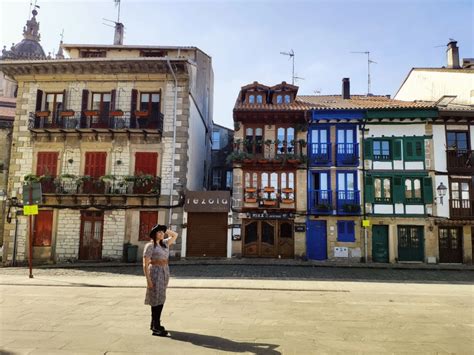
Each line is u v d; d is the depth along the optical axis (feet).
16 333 19.30
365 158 70.44
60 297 30.50
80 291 33.91
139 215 65.57
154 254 19.76
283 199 69.67
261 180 71.41
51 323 21.50
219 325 21.40
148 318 22.93
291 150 71.87
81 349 16.69
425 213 68.28
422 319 23.77
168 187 66.23
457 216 67.62
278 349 17.07
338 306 27.78
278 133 72.95
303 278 44.78
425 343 18.42
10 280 40.40
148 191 64.85
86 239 65.16
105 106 68.90
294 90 76.69
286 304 28.27
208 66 90.74
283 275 47.70
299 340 18.61
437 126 70.90
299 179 70.54
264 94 76.59
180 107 67.87
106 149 67.41
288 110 70.95
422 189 69.31
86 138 67.77
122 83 68.64
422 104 73.72
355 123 71.51
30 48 140.87
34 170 67.51
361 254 67.82
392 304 28.89
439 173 69.36
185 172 66.54
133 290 34.81
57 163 67.51
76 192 65.10
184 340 18.29
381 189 69.97
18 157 67.87
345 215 68.74
